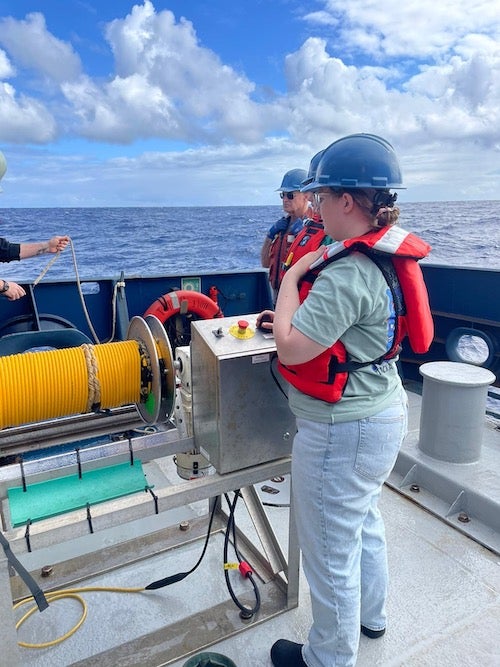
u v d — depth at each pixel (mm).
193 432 1870
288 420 1754
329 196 1336
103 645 1897
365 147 1299
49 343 3270
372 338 1317
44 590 2137
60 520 1464
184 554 2359
